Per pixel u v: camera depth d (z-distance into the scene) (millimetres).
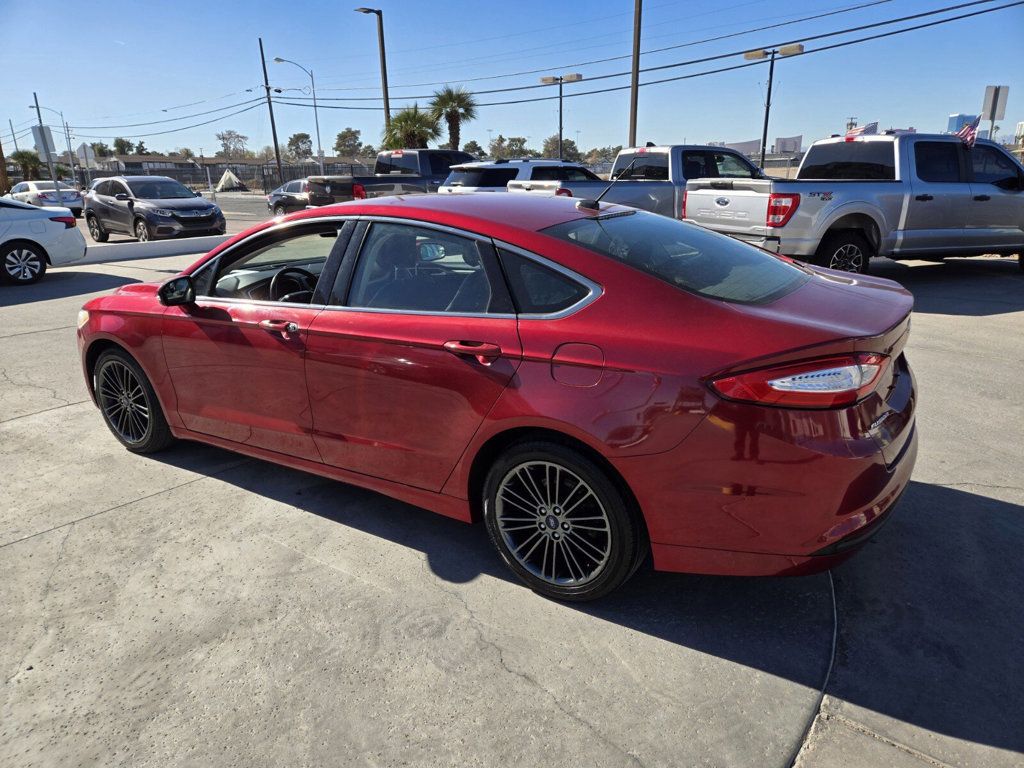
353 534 3387
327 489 3842
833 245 8531
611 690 2377
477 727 2240
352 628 2717
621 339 2480
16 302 9539
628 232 3023
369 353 3035
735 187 8641
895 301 2775
